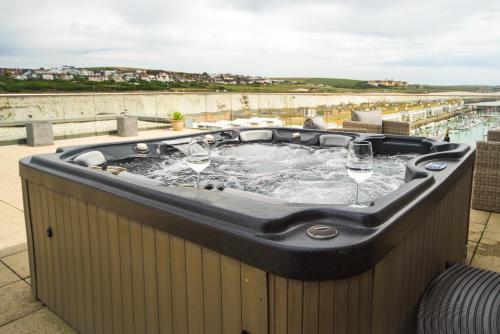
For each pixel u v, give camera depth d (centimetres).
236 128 406
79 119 870
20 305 194
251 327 100
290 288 91
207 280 109
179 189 128
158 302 128
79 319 170
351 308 95
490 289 141
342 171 294
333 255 88
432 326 121
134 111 962
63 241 169
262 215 101
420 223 126
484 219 304
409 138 305
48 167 176
